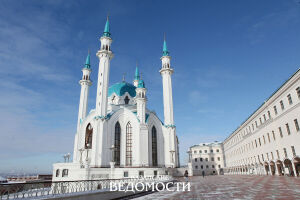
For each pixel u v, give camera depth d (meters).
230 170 91.06
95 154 53.75
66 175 48.06
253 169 59.94
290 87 36.97
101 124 56.66
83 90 71.12
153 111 70.44
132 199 17.88
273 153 45.75
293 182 26.20
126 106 70.31
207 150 109.81
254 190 20.78
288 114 38.31
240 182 32.44
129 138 62.19
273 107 44.62
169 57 75.44
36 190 13.59
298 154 35.59
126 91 75.81
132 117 63.56
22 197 12.55
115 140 60.28
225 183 32.03
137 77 91.62
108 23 69.19
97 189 18.41
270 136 46.75
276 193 17.67
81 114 68.38
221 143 109.31
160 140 66.88
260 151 53.81
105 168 49.25
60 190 15.26
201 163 108.44
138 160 58.59
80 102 69.94
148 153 62.25
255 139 57.25
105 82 61.19
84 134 63.47
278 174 44.12
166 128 68.06
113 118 61.41
